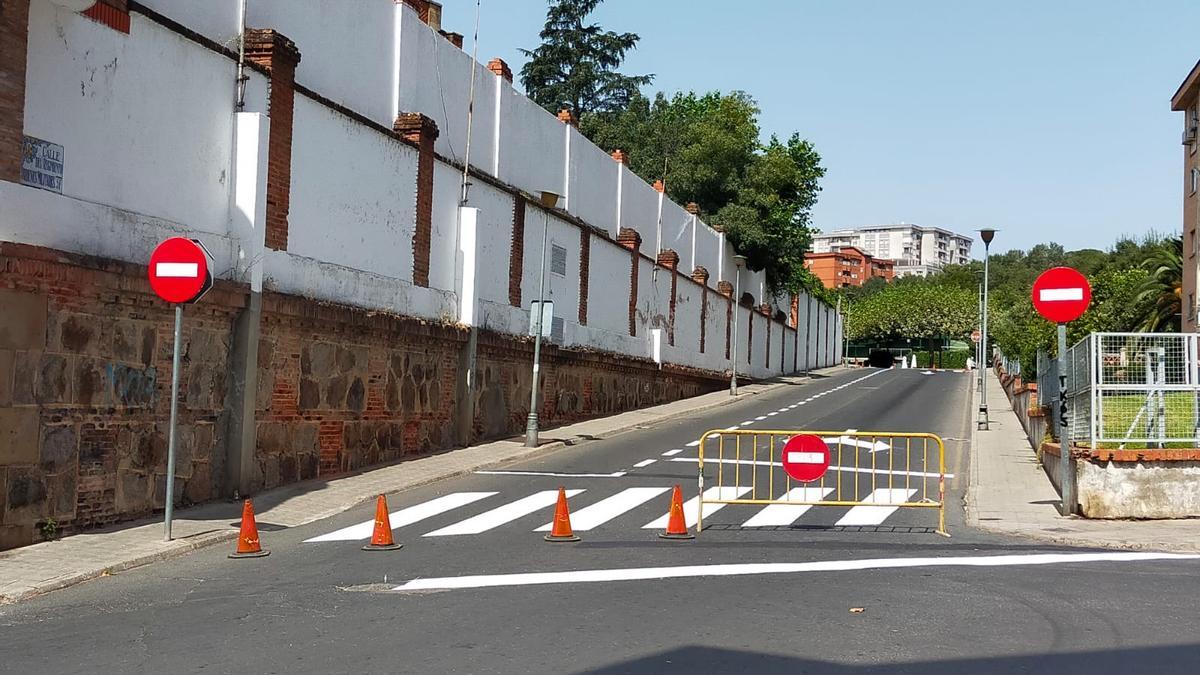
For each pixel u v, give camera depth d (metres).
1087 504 14.81
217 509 14.80
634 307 37.38
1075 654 7.31
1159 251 48.34
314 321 17.72
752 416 34.59
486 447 23.42
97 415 13.01
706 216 56.00
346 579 10.38
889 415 35.31
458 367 23.44
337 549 12.28
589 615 8.57
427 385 22.11
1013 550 12.13
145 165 14.05
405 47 22.31
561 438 25.77
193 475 14.93
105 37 13.23
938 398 44.53
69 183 12.70
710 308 47.88
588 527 13.93
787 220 57.41
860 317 119.44
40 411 12.08
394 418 20.72
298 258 17.31
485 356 25.11
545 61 72.12
